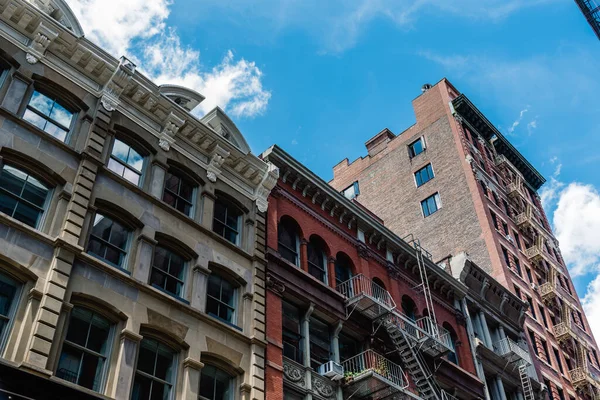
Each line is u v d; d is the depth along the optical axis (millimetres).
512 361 39719
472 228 55281
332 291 28297
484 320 40781
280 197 29516
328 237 31125
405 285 35125
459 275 40625
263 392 22125
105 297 19094
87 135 22062
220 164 26703
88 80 23469
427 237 58344
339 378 25688
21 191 19172
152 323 19953
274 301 25375
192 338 21000
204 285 22734
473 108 65000
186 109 27656
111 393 17797
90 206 20406
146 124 24656
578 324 60750
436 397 27734
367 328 29531
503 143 68125
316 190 31375
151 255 21484
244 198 27359
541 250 59031
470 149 61594
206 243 23969
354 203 35875
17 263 17469
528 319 50094
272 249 26750
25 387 15695
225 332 22375
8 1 21500
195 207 25016
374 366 27188
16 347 16344
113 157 22781
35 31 22062
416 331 30562
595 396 52312
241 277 24469
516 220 60906
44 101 21641
